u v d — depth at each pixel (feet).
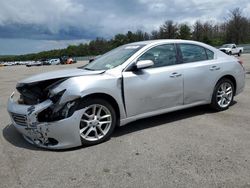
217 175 10.65
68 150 13.42
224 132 15.24
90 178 10.75
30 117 13.10
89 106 13.65
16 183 10.57
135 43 17.69
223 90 19.48
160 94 16.05
